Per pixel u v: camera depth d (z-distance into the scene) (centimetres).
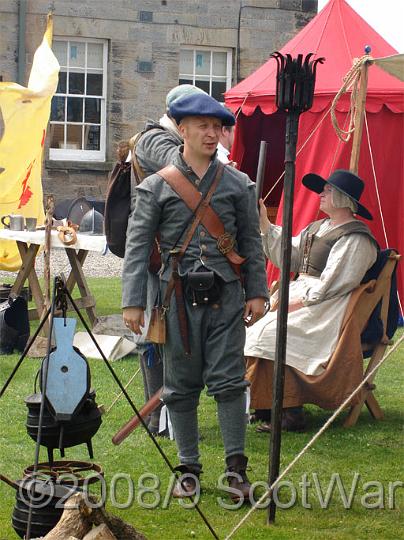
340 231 607
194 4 2019
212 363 459
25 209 1124
